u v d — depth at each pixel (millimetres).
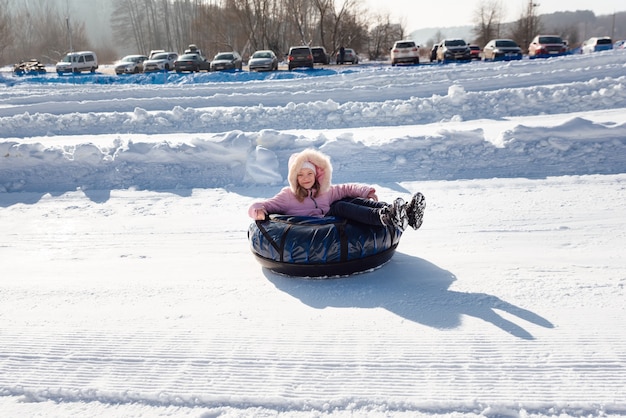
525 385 3195
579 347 3564
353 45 63938
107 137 12625
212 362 3598
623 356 3441
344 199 5219
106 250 6195
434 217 6723
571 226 6102
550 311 4086
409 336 3812
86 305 4598
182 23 94625
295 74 26422
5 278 5375
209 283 5000
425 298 4426
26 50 89312
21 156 9695
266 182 8891
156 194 8609
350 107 13281
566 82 15609
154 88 19969
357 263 4832
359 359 3545
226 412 3098
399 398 3131
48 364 3666
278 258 4879
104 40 129000
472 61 32906
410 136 9414
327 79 20406
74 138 12648
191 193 8570
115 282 5125
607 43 36969
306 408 3098
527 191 7562
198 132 13312
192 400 3221
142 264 5652
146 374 3496
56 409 3195
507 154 8867
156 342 3891
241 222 6996
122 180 9297
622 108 11906
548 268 4941
